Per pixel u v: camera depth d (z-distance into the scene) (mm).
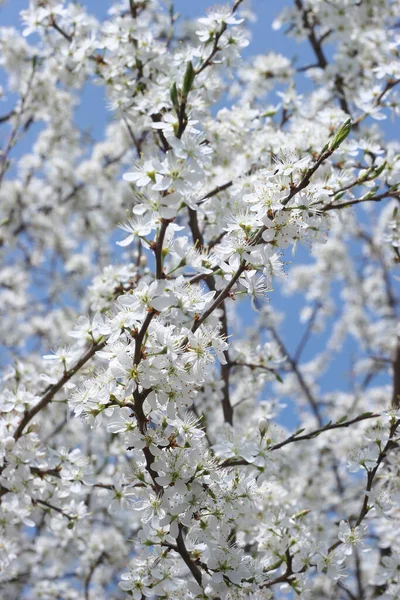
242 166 6402
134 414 3508
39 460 4848
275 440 5145
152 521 3828
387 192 4402
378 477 5367
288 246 3592
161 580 3910
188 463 3564
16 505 4781
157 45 6867
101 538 8727
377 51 8906
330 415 11984
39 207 12031
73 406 3506
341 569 4363
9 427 4887
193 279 3898
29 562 9328
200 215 6664
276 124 7414
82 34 7199
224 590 3746
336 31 9453
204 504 3686
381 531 5938
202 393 6789
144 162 3242
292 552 4496
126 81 6738
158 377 3322
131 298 3256
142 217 3293
